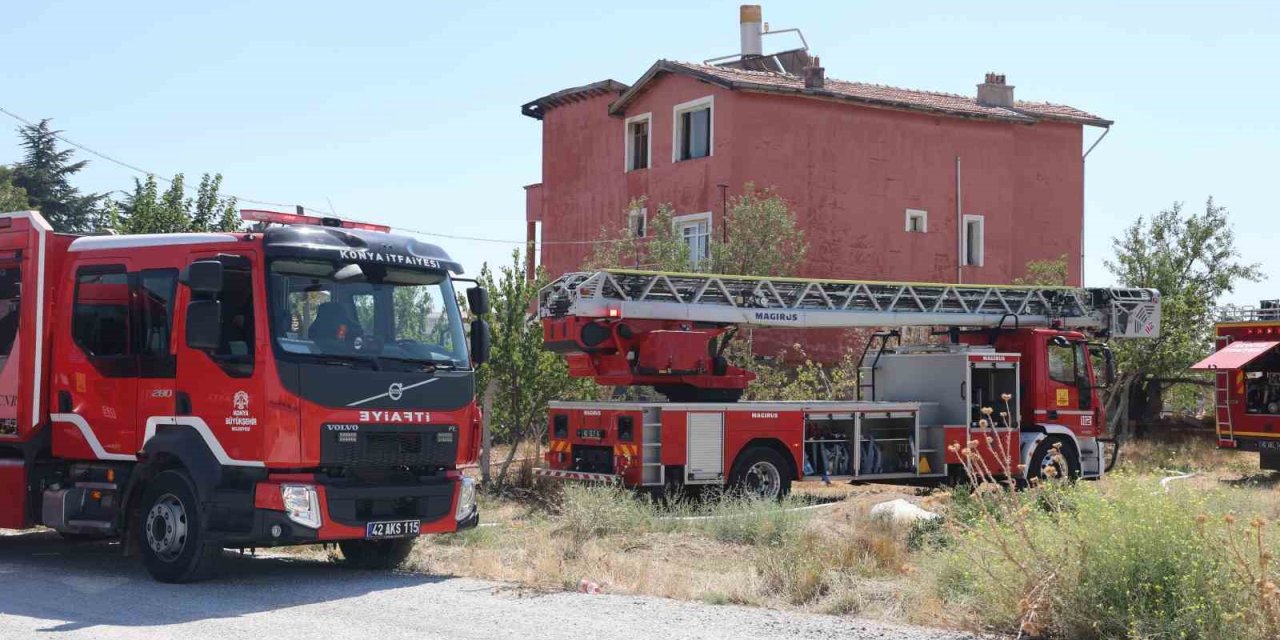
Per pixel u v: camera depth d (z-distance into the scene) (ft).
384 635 26.07
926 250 104.68
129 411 34.86
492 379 63.77
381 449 33.60
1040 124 113.60
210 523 32.71
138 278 35.22
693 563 40.06
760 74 102.06
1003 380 63.87
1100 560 25.34
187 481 33.22
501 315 64.39
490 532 45.42
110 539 37.73
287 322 32.50
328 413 32.58
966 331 68.90
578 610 29.04
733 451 55.52
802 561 34.63
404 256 35.32
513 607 29.45
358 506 33.37
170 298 34.30
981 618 26.96
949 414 62.75
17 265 37.65
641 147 107.24
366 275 34.35
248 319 32.53
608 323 56.90
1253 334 76.59
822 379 91.15
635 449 53.62
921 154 104.88
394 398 33.96
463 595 31.32
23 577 34.83
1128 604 24.66
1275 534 25.52
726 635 26.04
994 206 108.99
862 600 30.42
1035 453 64.34
